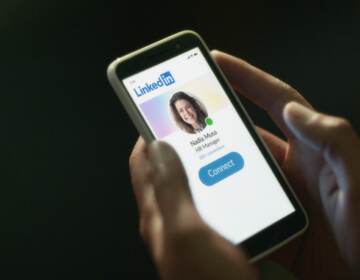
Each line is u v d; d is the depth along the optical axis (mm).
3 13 1714
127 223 1503
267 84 1077
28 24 1714
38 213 1513
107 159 1566
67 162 1563
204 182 1023
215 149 1039
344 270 1005
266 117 1603
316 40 1719
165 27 1735
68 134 1594
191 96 1059
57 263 1468
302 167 1040
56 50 1691
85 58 1686
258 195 1021
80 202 1524
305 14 1749
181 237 809
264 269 993
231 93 1065
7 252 1475
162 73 1055
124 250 1480
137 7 1751
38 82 1651
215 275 810
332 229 959
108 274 1461
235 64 1097
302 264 1057
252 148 1044
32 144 1583
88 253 1479
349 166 878
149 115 1033
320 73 1677
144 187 964
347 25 1729
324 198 967
